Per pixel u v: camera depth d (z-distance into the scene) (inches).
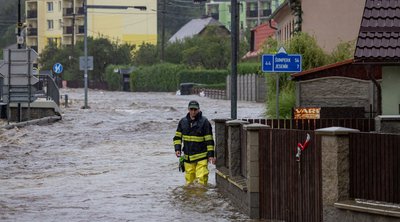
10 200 997.2
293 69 1244.5
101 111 3186.5
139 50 7362.2
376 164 636.7
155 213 890.7
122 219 853.2
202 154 1068.5
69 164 1441.9
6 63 2289.6
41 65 7824.8
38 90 2955.2
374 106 1464.1
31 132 2108.8
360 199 651.5
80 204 964.0
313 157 712.4
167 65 6599.4
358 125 1075.3
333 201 663.8
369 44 968.9
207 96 5162.4
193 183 1077.1
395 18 986.7
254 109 3233.3
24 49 2297.0
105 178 1226.6
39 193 1062.4
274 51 1924.2
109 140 1948.8
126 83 7017.7
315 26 2228.1
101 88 7460.6
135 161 1472.7
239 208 887.7
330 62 1829.5
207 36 6633.9
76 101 4313.5
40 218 861.8
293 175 755.4
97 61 7475.4
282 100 1684.3
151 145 1813.5
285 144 770.8
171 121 2568.9
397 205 618.2
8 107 2273.6
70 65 7603.4
